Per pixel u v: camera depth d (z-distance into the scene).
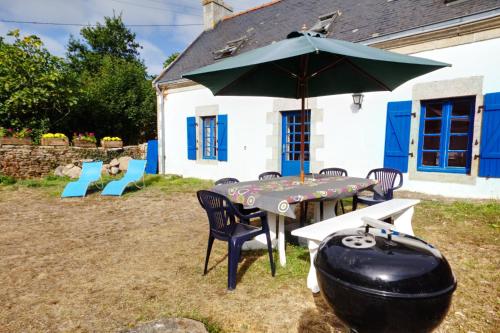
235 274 2.57
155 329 1.98
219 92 3.96
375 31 6.14
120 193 6.74
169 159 10.25
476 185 5.15
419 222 4.23
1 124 9.47
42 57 9.91
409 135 5.76
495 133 4.89
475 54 4.99
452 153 6.09
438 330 1.99
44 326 2.12
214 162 8.93
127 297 2.49
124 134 14.44
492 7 4.79
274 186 3.30
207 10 11.54
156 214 5.26
